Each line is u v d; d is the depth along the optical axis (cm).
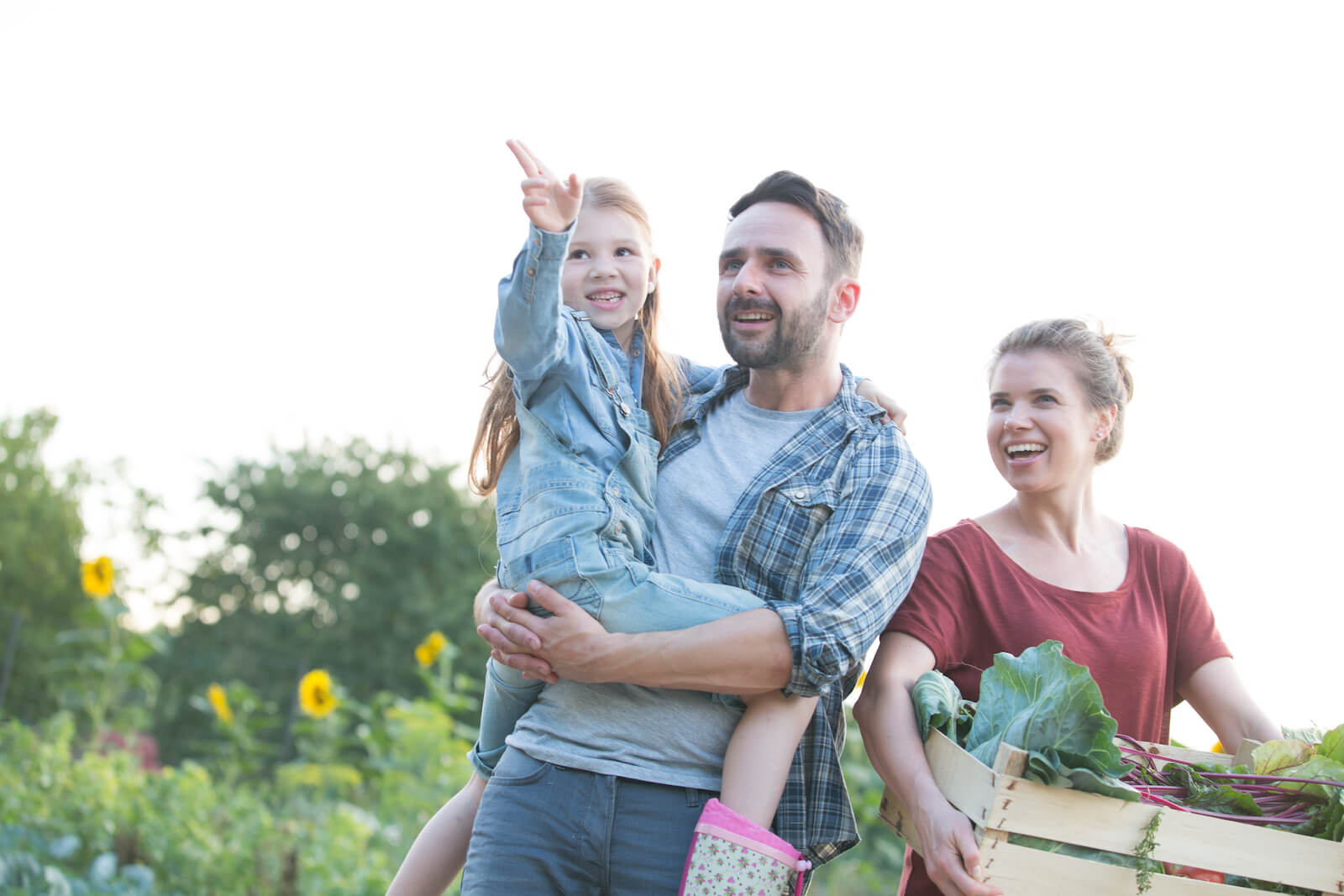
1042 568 255
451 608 2350
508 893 217
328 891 532
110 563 827
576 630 213
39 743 705
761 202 244
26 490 1720
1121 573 260
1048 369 254
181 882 529
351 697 2309
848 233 244
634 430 240
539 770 224
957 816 199
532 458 232
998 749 195
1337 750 218
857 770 675
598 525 221
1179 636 260
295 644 2408
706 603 217
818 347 242
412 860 262
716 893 202
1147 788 208
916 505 231
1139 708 247
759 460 241
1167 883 192
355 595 2470
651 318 270
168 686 2008
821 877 657
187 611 2661
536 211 212
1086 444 256
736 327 239
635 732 221
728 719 225
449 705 718
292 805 711
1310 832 203
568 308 247
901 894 244
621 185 270
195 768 687
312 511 2664
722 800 214
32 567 1658
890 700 228
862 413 246
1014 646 246
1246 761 236
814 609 213
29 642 1076
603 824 216
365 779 840
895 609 226
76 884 464
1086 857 193
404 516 2594
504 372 255
